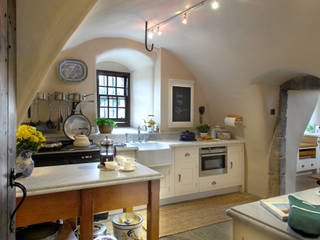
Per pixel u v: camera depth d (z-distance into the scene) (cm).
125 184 174
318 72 278
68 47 304
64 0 139
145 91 442
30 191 143
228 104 429
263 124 382
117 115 466
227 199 389
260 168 404
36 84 146
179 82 431
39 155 267
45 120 336
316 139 583
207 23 282
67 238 158
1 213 73
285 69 311
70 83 349
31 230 154
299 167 550
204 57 376
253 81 361
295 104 389
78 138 310
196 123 459
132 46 390
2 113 73
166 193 358
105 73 449
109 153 205
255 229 112
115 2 191
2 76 72
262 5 225
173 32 327
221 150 406
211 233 276
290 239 96
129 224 194
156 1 219
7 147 81
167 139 421
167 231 280
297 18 225
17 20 134
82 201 160
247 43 296
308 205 107
